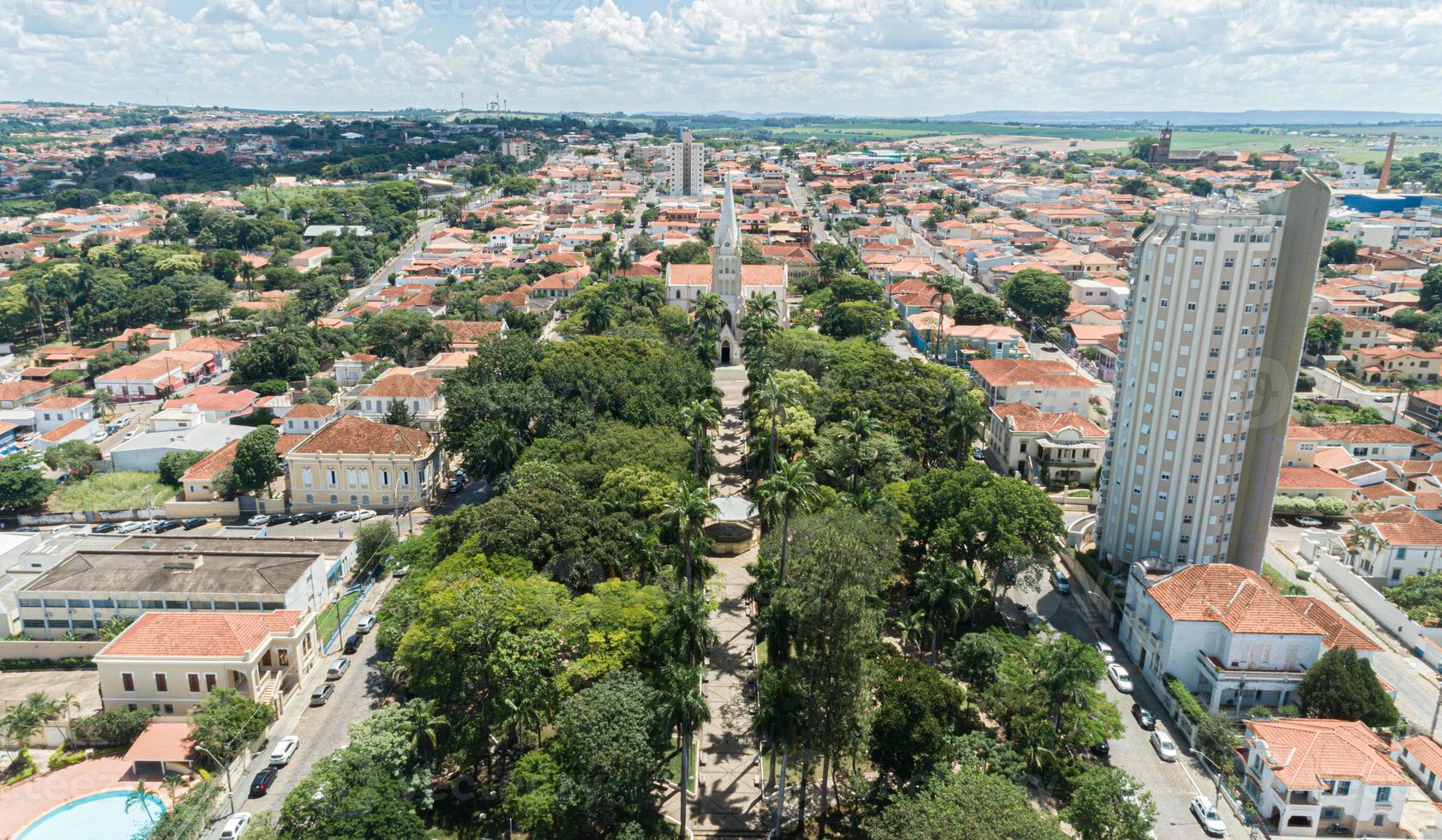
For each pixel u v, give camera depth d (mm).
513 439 157125
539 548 125500
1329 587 146375
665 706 89812
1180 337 130500
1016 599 142625
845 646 90812
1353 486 172250
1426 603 133375
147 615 116000
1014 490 134125
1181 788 102062
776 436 156875
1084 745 107062
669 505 118500
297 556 135000
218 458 183250
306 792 88562
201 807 93875
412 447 175375
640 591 113750
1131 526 141250
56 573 130750
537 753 94875
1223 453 133375
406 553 139625
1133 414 138625
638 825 88688
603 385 175500
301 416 198500
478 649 102625
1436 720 111188
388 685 120188
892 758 97375
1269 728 101125
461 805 98750
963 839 79000
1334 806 95000
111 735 108125
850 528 109250
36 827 93938
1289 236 127875
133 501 183250
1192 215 129375
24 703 108750
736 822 96375
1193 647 117125
